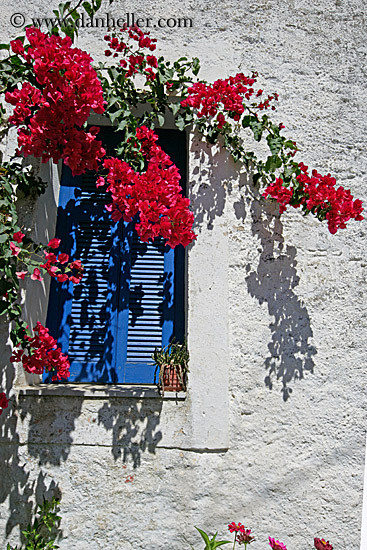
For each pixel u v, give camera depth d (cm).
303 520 235
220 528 229
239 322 257
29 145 212
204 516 229
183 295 285
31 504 224
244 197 275
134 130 248
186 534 226
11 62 229
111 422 234
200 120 274
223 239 264
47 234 272
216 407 240
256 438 242
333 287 269
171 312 282
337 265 273
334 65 307
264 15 310
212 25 303
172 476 232
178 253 293
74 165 213
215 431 238
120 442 232
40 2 297
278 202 271
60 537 222
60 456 229
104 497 227
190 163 275
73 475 228
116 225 291
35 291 255
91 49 290
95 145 220
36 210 254
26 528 222
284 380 252
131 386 261
